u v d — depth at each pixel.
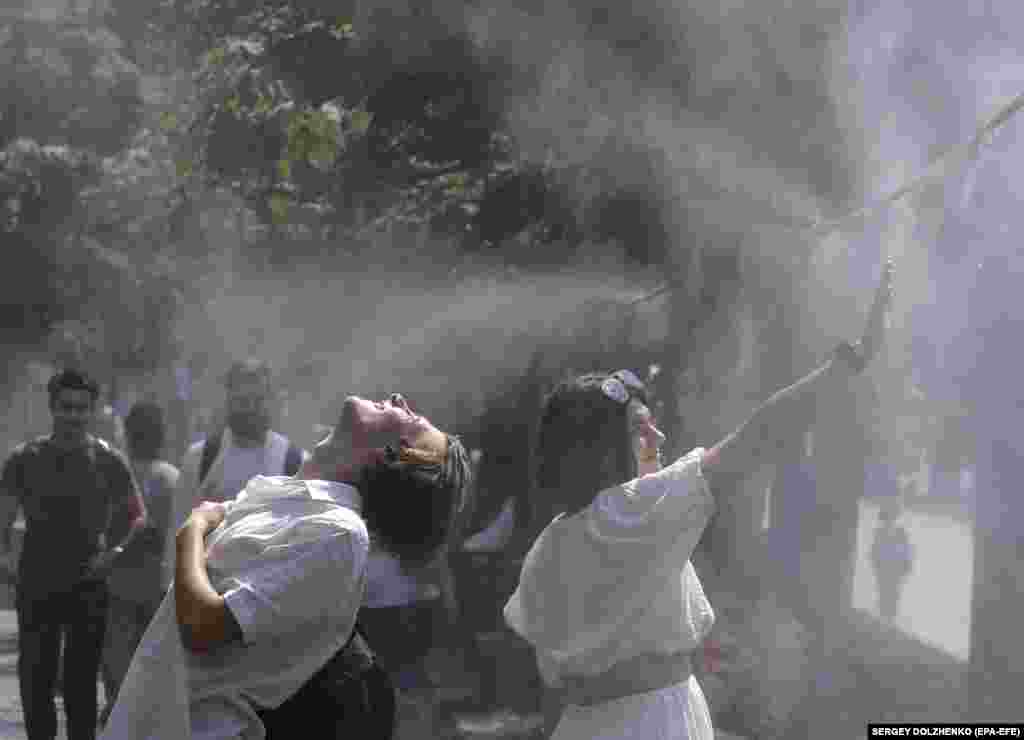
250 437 8.62
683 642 4.63
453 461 4.26
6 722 10.95
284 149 12.49
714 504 4.59
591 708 4.65
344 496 4.14
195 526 4.09
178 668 3.99
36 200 20.62
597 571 4.61
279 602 3.95
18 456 9.50
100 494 9.54
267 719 4.05
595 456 4.71
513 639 11.47
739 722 10.18
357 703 4.09
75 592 9.45
